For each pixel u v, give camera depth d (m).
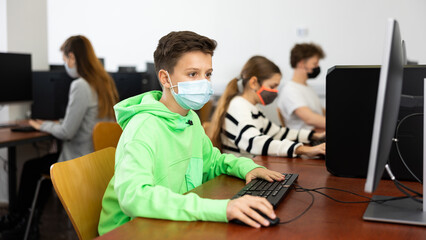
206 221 1.09
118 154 1.30
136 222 1.09
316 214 1.16
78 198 1.35
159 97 1.55
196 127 1.59
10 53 3.52
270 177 1.47
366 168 1.55
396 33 0.99
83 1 7.23
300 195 1.34
